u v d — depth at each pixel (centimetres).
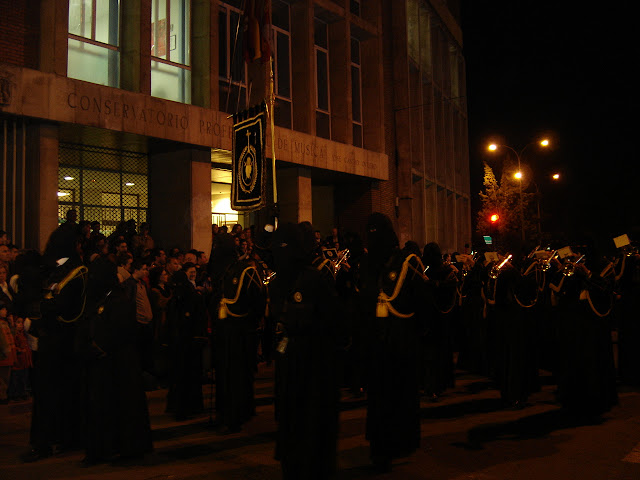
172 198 1667
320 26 2352
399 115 2831
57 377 614
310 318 482
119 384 591
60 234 630
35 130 1317
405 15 2872
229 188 2216
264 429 724
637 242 1009
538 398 909
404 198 2800
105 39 1511
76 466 577
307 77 2108
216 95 1723
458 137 4259
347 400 898
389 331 563
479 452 614
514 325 823
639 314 995
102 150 1612
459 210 4250
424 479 532
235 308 700
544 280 927
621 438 666
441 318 925
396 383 558
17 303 631
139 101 1471
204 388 1042
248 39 1323
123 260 955
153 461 593
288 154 1939
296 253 493
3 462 593
